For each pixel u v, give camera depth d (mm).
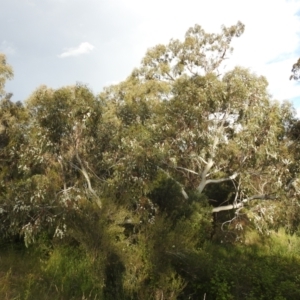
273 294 7203
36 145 9188
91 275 6656
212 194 14609
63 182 9609
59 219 8297
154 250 7215
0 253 8000
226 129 13273
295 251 12148
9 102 15711
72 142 9453
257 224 12508
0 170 12086
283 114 13164
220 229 13141
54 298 5758
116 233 7500
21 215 8516
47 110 9000
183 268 7500
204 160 12930
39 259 7621
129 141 9945
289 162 12344
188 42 20203
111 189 8672
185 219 9641
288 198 12273
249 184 12828
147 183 9781
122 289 6641
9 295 5410
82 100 9195
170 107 12023
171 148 11961
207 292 7219
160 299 6621
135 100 15266
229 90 12125
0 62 15922
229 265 8109
